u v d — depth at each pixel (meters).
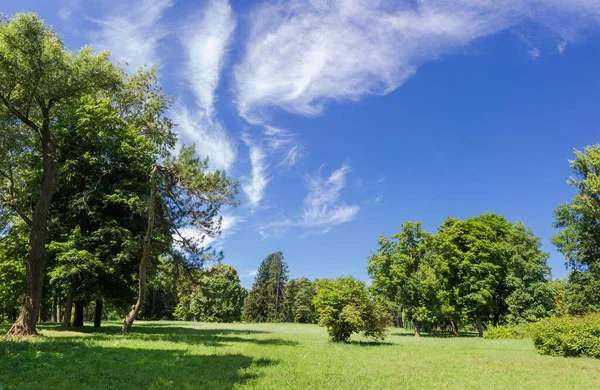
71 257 21.92
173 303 79.12
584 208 37.44
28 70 18.72
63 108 24.38
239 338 22.88
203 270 27.70
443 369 13.35
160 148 33.53
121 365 10.63
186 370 10.39
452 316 44.91
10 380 8.31
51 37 20.17
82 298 26.08
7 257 24.56
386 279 40.16
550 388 10.20
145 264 24.14
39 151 25.09
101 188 26.11
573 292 39.53
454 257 46.50
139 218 27.59
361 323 23.72
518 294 45.88
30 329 18.19
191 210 25.08
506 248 48.59
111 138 26.75
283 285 106.44
